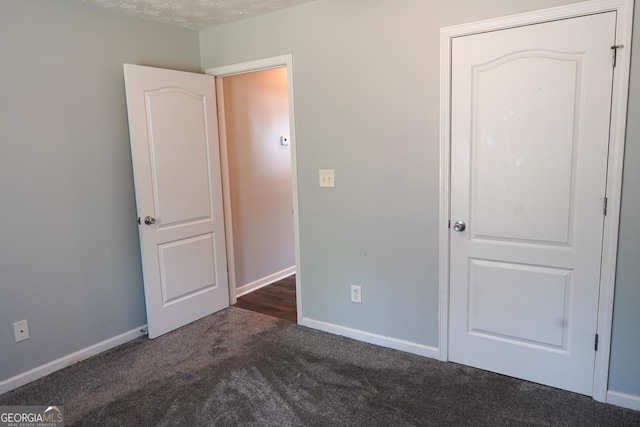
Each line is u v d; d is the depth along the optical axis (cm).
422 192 251
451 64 232
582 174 206
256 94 398
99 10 271
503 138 224
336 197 286
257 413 213
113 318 290
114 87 281
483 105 227
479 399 219
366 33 258
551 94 209
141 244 290
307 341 292
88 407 221
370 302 283
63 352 263
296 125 297
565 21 201
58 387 240
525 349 233
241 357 272
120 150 287
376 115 261
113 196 285
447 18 230
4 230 234
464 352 253
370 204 272
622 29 189
